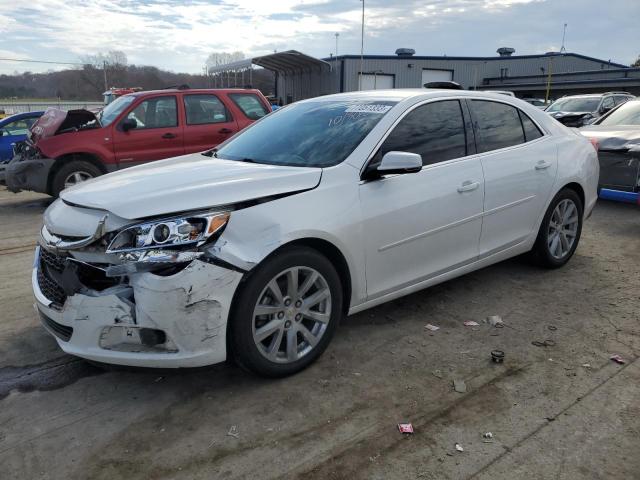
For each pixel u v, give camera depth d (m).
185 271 2.76
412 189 3.69
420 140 3.88
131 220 2.81
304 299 3.27
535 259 5.04
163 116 9.19
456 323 4.03
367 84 38.22
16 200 10.12
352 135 3.71
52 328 3.15
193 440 2.75
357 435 2.77
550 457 2.58
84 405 3.07
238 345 3.01
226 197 2.95
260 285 2.99
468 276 4.99
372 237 3.49
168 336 2.81
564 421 2.84
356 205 3.39
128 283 2.82
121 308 2.79
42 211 8.90
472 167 4.11
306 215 3.15
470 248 4.20
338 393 3.13
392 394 3.12
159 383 3.28
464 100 4.29
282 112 4.58
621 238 6.25
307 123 4.11
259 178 3.19
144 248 2.75
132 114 8.99
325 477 2.49
